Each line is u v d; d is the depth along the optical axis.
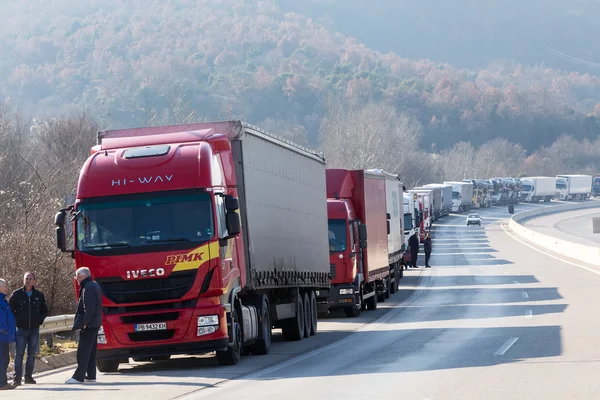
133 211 41.47
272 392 32.25
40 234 62.38
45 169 111.00
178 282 40.75
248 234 45.69
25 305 39.50
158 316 40.88
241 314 44.38
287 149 55.22
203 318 40.69
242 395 31.89
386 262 88.44
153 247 40.88
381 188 87.38
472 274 120.00
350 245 71.31
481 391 30.33
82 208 41.75
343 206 72.06
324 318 73.62
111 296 41.03
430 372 35.91
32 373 42.06
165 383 37.16
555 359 38.09
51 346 51.03
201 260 40.69
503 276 113.25
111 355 41.03
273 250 50.38
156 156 42.25
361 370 37.88
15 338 38.47
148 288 40.78
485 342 46.62
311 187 61.72
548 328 52.25
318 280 62.22
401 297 92.12
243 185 45.62
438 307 76.56
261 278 47.53
